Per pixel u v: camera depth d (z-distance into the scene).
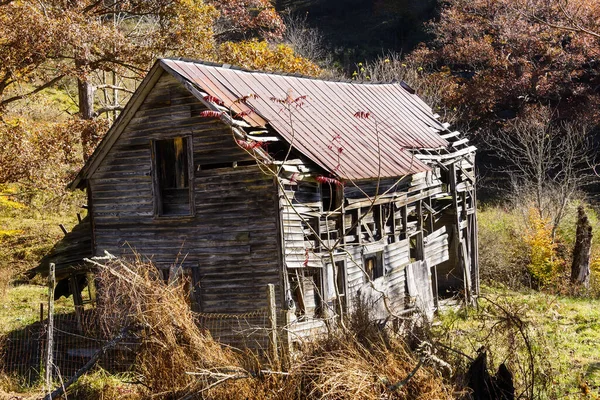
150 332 10.88
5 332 17.33
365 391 9.36
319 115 18.19
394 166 17.66
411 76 39.47
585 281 24.72
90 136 24.77
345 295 16.34
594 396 11.16
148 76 16.08
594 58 41.25
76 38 22.81
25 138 22.66
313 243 15.28
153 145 16.61
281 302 15.04
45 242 28.17
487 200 36.06
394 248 18.48
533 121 35.06
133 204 16.98
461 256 21.91
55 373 14.23
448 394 9.49
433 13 56.16
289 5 63.09
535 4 28.27
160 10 27.39
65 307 21.53
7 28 21.75
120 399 11.47
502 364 10.21
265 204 15.18
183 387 10.38
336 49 53.59
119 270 11.63
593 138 40.16
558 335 15.71
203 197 15.94
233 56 29.97
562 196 28.86
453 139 23.92
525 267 26.27
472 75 46.38
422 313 13.13
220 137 15.68
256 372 10.12
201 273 15.98
